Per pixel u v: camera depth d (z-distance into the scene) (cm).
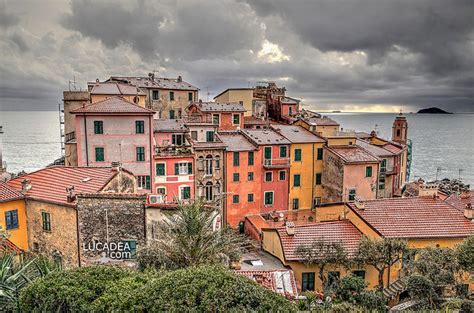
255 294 1323
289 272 2841
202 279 1348
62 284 1461
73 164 5047
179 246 2155
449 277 2473
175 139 5578
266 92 9562
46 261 1959
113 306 1338
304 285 3189
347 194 5466
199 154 5281
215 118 7019
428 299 2427
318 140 5947
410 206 3759
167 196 5153
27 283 1655
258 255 3641
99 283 1484
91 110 4738
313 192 6003
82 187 3225
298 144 5844
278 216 5309
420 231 3356
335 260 3062
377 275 3209
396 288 2969
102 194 2794
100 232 2819
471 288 2767
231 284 1329
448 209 3709
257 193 5684
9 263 1828
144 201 2767
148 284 1390
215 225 2916
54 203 2992
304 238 3394
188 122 5875
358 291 2680
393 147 6750
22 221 3206
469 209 3553
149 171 4991
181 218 2253
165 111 8038
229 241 2323
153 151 5000
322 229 3550
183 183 5216
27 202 3200
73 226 2895
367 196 5541
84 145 4788
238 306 1270
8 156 15362
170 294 1302
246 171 5581
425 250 2842
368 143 6550
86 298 1415
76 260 2909
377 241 3025
